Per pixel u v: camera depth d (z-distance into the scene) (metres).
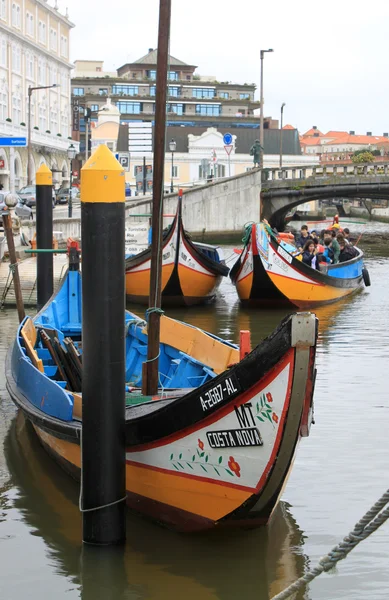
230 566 7.65
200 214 57.19
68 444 9.25
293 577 7.46
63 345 12.93
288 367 6.87
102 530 7.88
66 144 85.81
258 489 7.40
